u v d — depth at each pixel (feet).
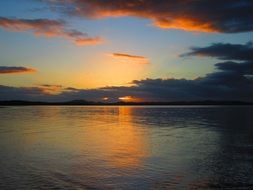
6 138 161.99
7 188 70.74
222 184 75.10
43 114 466.29
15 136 171.12
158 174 84.02
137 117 385.70
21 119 329.52
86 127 232.12
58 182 75.66
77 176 81.20
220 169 89.76
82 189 70.59
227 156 109.60
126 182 76.43
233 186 73.41
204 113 528.22
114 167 92.02
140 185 74.23
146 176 81.82
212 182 76.84
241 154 113.39
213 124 261.24
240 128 221.87
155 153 115.96
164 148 128.06
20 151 120.16
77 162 99.09
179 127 231.91
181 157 107.86
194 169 89.66
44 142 146.82
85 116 412.16
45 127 229.86
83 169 89.04
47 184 73.87
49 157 107.76
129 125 252.21
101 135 178.91
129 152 118.11
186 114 483.51
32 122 284.41
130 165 94.89
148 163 97.96
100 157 107.86
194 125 250.57
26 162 98.78
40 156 109.60
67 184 74.13
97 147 131.13
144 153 115.96
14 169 88.79
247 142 147.43
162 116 414.00
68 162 99.14
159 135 178.70
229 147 130.93
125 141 151.64
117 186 73.36
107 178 79.71
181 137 168.35
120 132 196.75
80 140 155.02
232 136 172.35
